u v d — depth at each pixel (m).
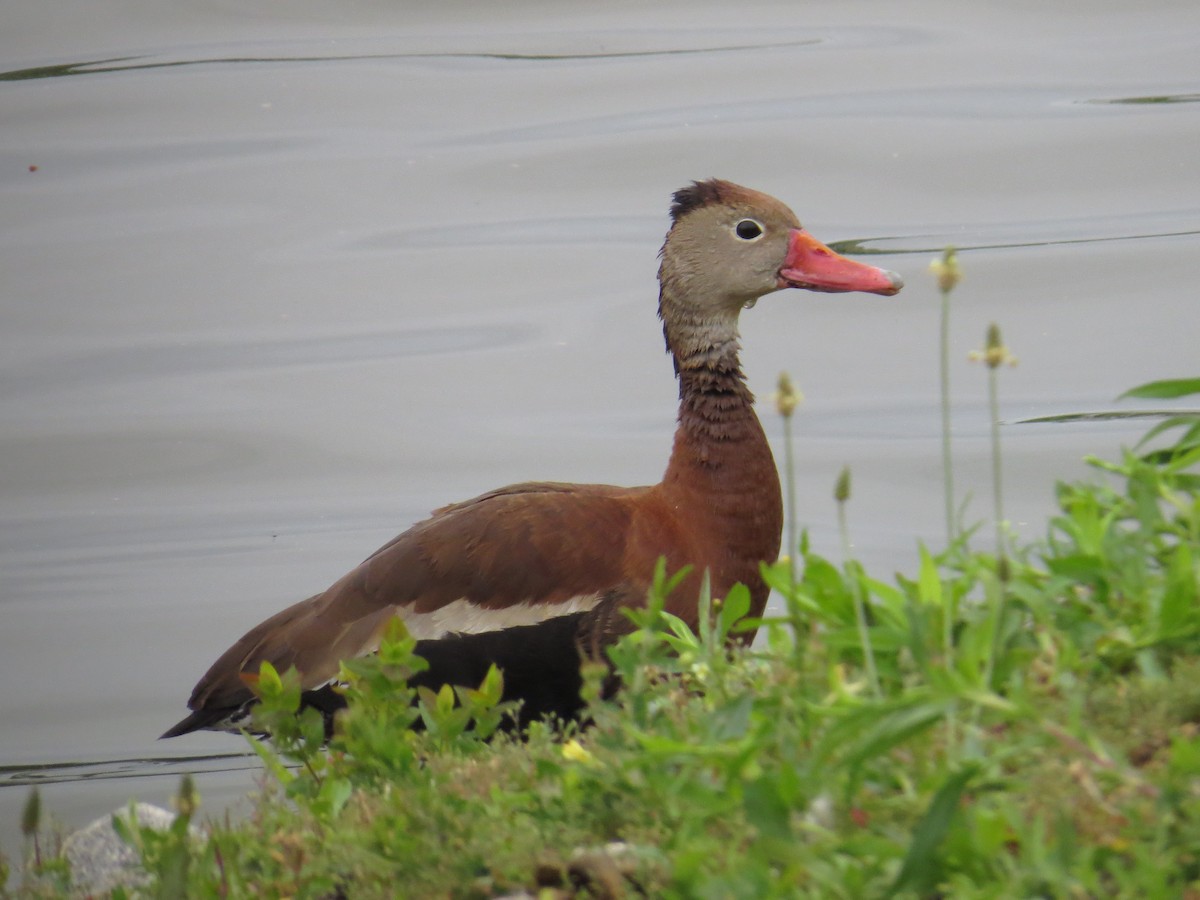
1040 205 25.61
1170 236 24.22
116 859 8.47
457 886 5.89
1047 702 5.70
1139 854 4.73
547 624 10.81
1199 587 6.02
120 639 16.42
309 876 6.14
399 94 31.45
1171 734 5.20
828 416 20.61
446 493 19.44
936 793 4.93
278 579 17.55
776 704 5.83
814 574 6.46
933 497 18.23
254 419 21.52
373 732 7.02
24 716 14.95
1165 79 29.67
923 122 28.56
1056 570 6.29
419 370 22.59
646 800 5.91
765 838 4.99
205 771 13.72
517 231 26.48
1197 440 7.16
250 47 34.12
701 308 12.07
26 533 19.06
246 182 28.48
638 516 11.15
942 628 5.89
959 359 21.77
